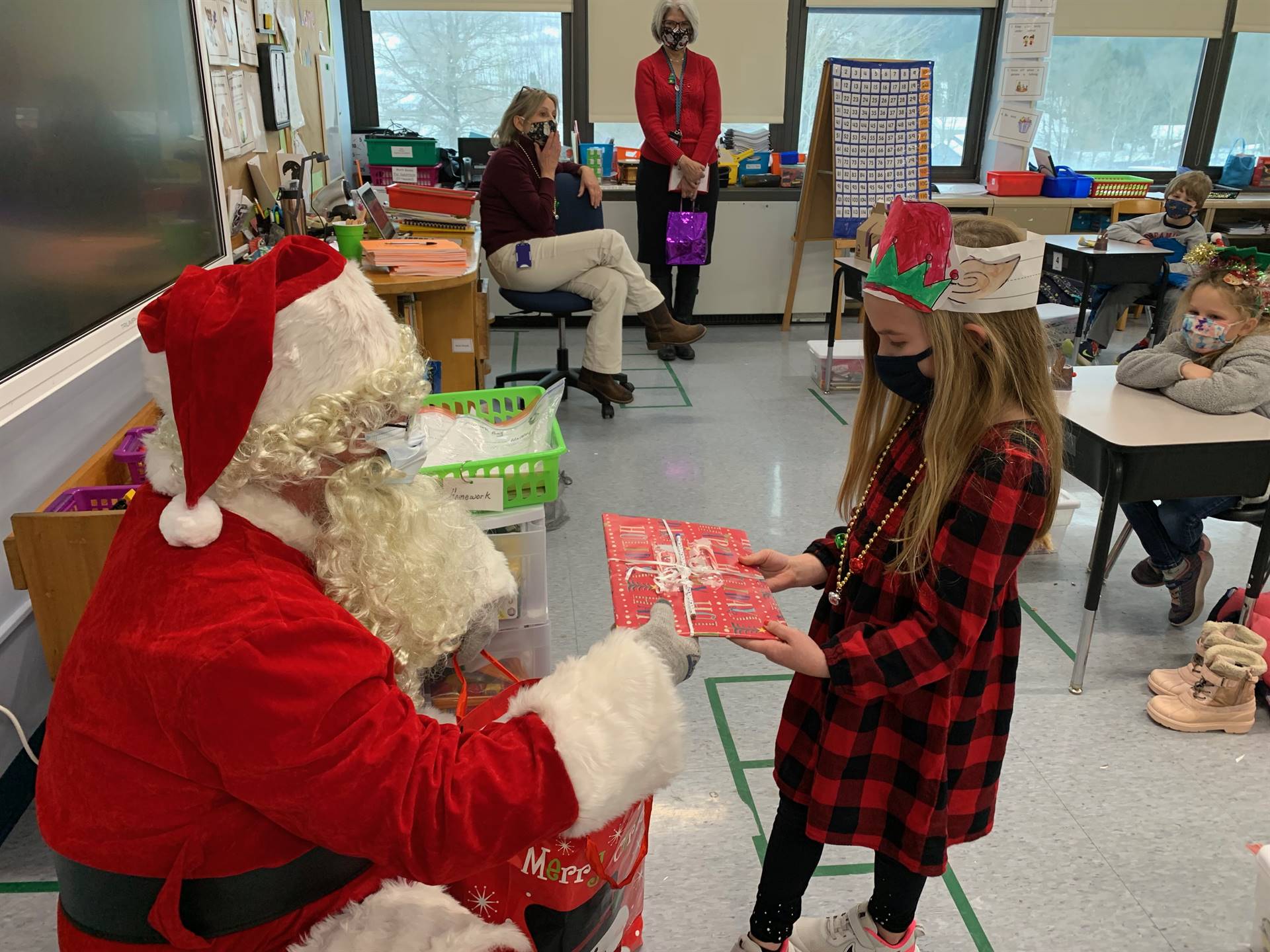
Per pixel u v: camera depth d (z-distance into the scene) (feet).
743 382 15.55
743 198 18.37
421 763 2.52
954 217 3.73
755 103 18.75
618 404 14.26
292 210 10.24
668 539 4.28
